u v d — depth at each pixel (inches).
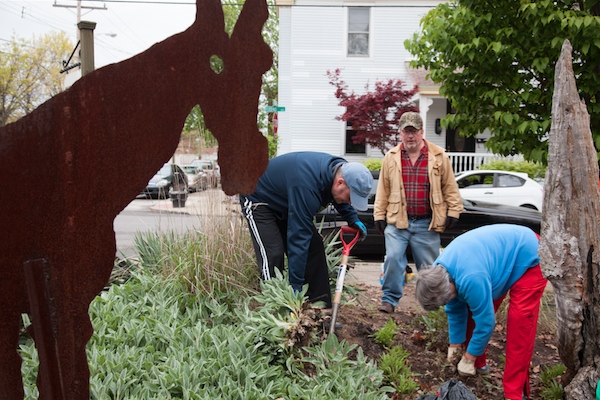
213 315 162.4
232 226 185.6
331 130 681.0
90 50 214.5
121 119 65.7
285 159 162.2
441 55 202.5
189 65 68.3
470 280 130.6
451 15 199.2
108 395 119.0
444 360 161.2
